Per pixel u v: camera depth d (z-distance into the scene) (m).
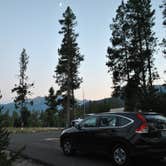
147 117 12.77
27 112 89.31
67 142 15.85
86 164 13.54
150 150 12.34
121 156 12.78
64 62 65.75
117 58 55.66
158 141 12.51
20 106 89.62
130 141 12.52
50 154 16.38
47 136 29.86
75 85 66.38
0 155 7.38
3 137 7.62
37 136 29.92
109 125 13.55
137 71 53.69
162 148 12.51
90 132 14.31
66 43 65.69
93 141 14.10
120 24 55.84
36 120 113.81
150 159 14.00
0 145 7.55
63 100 67.06
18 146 19.95
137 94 52.38
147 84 53.22
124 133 12.81
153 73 53.91
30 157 15.20
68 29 65.88
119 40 55.38
